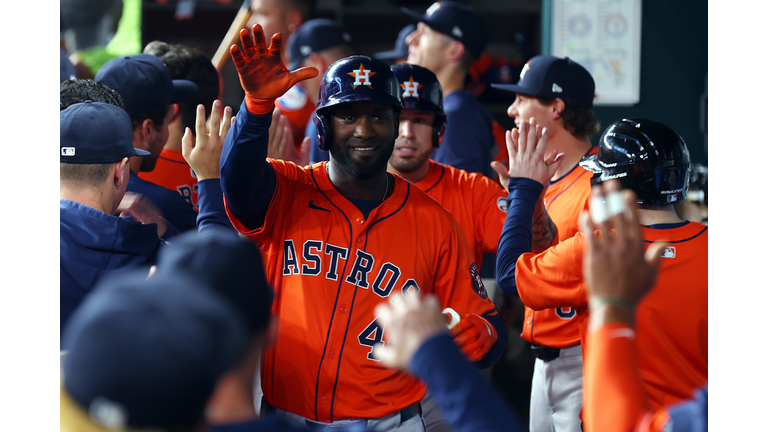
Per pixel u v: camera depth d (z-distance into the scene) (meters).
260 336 3.38
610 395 3.38
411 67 8.18
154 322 2.43
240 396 3.11
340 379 5.50
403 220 5.88
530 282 5.78
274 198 5.71
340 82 5.55
